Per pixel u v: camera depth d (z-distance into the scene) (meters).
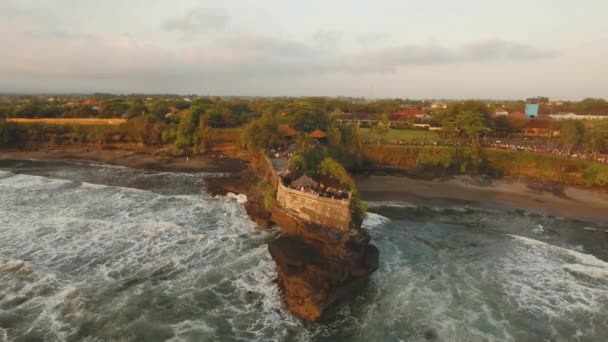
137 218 43.53
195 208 47.69
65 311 25.97
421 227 45.00
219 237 38.44
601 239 42.00
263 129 77.06
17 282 28.92
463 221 47.22
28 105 118.88
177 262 33.34
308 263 29.09
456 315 27.69
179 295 28.66
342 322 26.86
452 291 30.84
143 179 64.69
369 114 130.50
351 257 30.09
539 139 94.00
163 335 24.42
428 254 37.56
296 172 46.34
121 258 33.66
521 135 98.31
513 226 45.75
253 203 44.28
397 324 26.67
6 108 117.50
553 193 58.56
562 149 75.69
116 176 66.81
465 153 70.38
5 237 37.06
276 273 32.09
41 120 107.31
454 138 84.50
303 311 26.45
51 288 28.36
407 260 36.22
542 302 29.38
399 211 50.66
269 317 26.72
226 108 120.81
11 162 79.50
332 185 44.72
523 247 39.41
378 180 66.94
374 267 31.78
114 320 25.42
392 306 28.77
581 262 35.94
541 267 34.97
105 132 93.94
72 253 34.25
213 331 25.06
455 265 35.31
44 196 51.38
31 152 89.69
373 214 48.88
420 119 117.00
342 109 144.62
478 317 27.47
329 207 33.53
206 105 127.69
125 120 109.88
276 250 31.84
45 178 61.47
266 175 55.09
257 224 42.31
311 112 93.62
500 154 69.81
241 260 34.09
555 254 37.75
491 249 38.91
